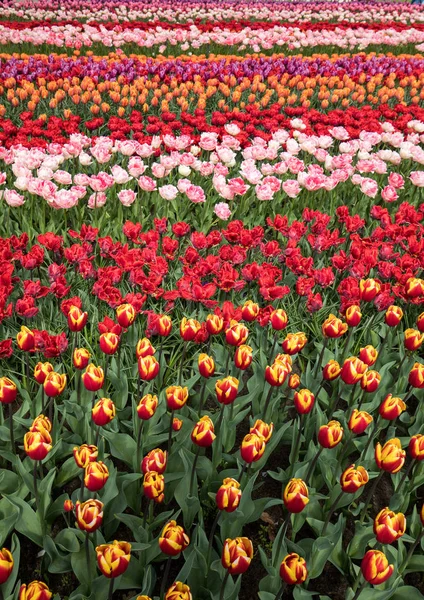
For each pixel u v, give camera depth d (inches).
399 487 121.0
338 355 165.9
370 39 632.4
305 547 113.9
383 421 144.7
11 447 124.9
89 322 170.2
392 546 112.6
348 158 249.4
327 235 196.1
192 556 94.1
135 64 446.6
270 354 151.6
